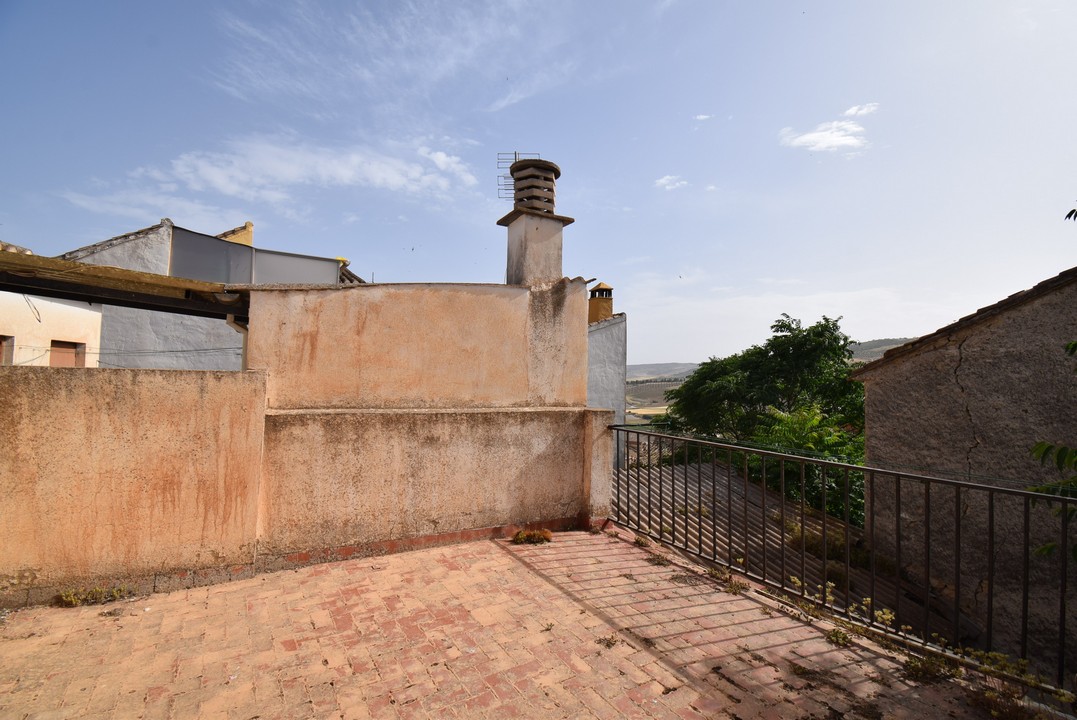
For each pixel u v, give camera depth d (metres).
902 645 3.32
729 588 4.21
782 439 11.90
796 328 16.80
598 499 5.75
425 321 5.29
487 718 2.62
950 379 7.11
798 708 2.72
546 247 6.05
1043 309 6.32
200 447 4.14
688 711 2.69
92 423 3.84
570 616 3.71
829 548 7.36
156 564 4.00
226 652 3.19
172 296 5.38
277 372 4.72
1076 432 6.01
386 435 4.86
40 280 4.81
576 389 6.05
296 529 4.52
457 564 4.65
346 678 2.94
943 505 7.03
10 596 3.63
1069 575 5.97
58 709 2.61
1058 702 2.83
